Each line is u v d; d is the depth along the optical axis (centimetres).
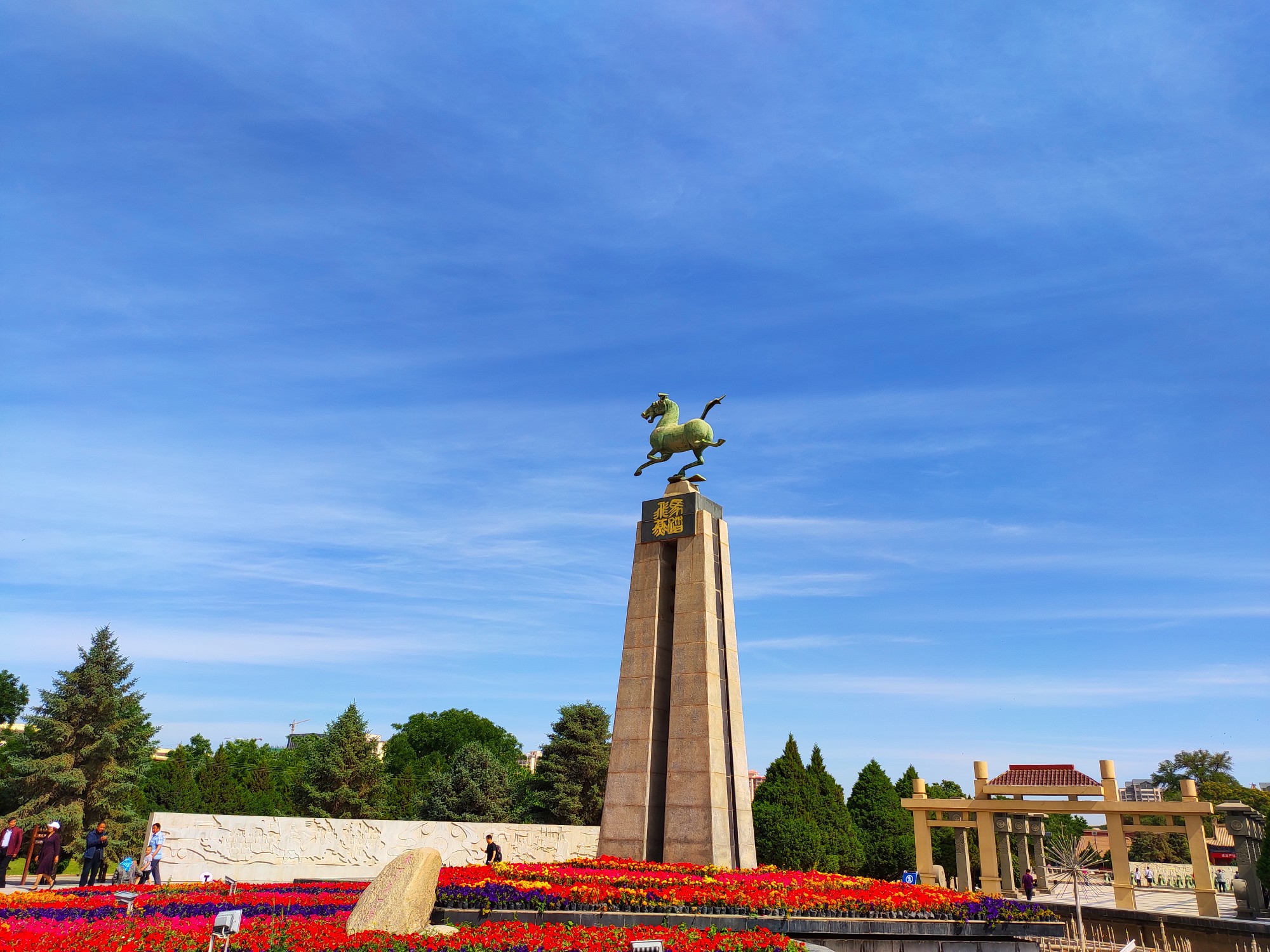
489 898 1334
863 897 1446
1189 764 7388
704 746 2070
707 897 1386
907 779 5034
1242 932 2358
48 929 1105
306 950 970
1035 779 3334
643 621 2300
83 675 3397
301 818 2570
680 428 2453
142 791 3800
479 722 7131
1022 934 1409
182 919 1247
